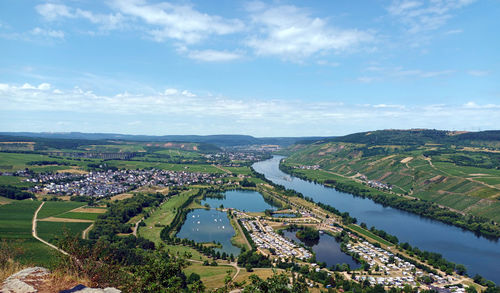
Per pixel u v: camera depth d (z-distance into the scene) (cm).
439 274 14238
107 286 2817
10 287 2286
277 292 3388
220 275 12938
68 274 2662
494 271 15000
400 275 14112
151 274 3219
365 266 14825
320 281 12794
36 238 15750
